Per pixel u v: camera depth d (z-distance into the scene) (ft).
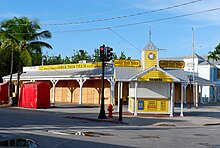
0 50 143.95
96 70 161.79
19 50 138.51
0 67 213.05
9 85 145.89
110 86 155.33
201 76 209.97
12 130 62.28
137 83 103.19
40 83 129.49
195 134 62.23
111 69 156.76
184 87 180.24
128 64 105.91
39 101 128.47
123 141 49.78
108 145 45.52
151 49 104.42
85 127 70.28
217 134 62.90
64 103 165.17
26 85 133.39
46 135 55.42
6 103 151.12
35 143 46.50
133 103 104.53
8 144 45.42
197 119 95.30
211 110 133.59
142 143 48.21
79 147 43.55
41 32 138.92
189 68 214.07
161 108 103.96
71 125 73.72
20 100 135.74
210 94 204.95
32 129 64.34
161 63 106.22
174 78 100.99
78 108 131.13
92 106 142.61
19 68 141.08
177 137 56.80
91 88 165.89
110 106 92.79
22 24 136.46
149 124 81.66
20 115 97.50
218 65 224.33
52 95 183.01
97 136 55.31
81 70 168.66
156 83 103.71
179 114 109.29
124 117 95.61
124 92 160.15
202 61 216.74
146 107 103.45
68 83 176.65
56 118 90.99
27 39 136.67
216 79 210.18
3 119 84.07
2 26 136.56
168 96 103.60
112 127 72.28
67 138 51.96
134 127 74.38
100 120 86.48
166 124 81.56
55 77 165.68
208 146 46.80
